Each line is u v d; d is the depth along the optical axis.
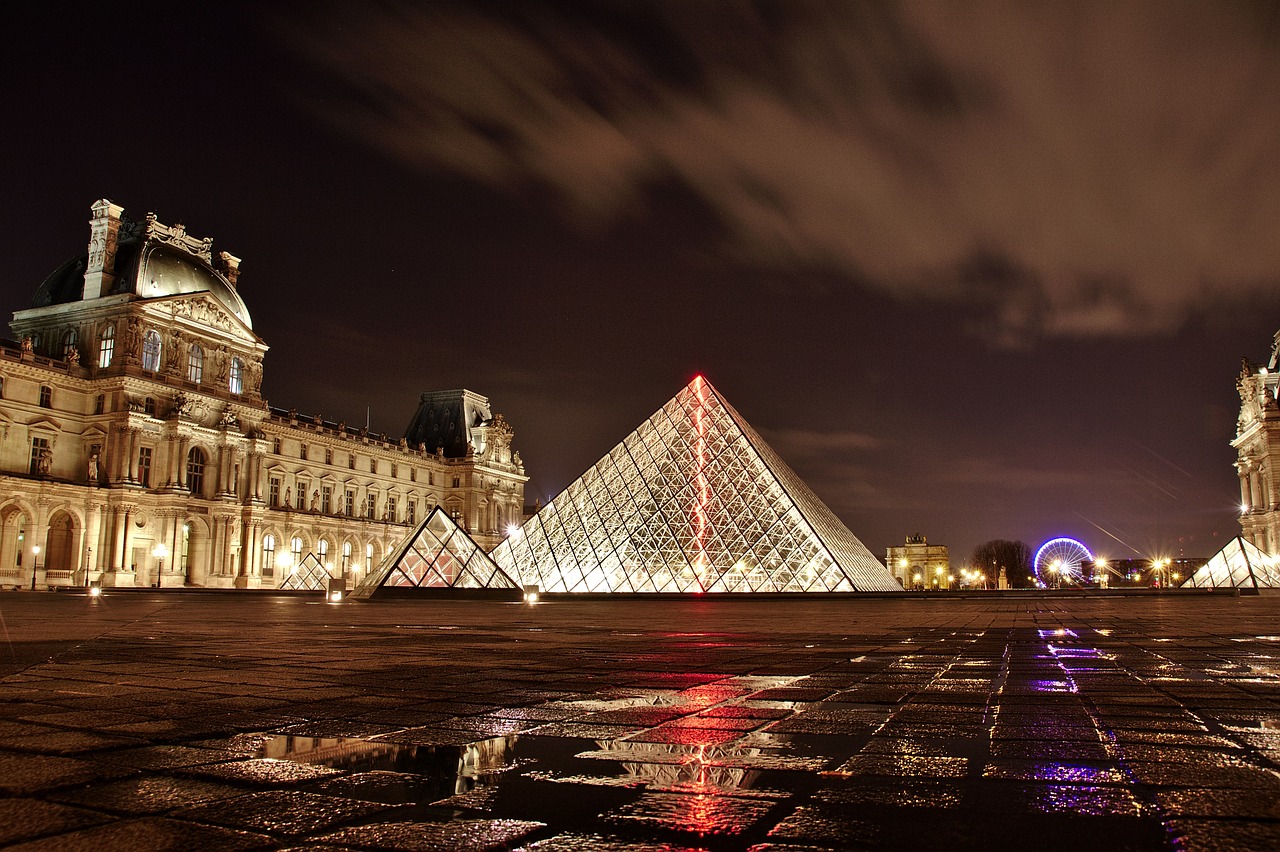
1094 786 6.51
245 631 26.12
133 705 10.55
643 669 14.94
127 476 109.44
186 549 119.19
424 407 191.38
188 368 120.44
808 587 78.00
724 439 88.31
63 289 119.75
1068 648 18.98
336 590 72.00
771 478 83.81
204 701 10.91
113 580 105.94
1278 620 31.52
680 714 9.95
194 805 6.07
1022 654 17.61
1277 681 12.66
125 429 109.81
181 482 114.38
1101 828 5.44
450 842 5.26
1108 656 16.91
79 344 116.25
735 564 80.19
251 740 8.38
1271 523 127.94
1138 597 77.69
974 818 5.69
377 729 8.98
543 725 9.23
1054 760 7.40
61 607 50.03
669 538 82.69
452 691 11.93
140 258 116.81
